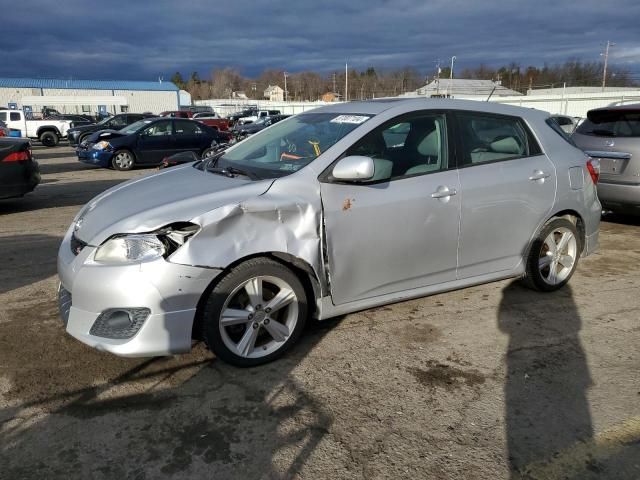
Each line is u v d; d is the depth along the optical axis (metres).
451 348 3.61
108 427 2.72
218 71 128.62
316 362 3.39
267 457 2.52
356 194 3.42
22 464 2.45
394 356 3.49
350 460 2.50
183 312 2.96
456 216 3.81
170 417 2.81
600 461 2.51
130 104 66.25
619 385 3.17
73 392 3.02
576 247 4.65
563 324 4.00
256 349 3.32
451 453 2.56
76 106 48.22
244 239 3.06
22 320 3.94
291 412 2.87
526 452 2.57
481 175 3.94
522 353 3.55
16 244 6.13
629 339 3.77
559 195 4.36
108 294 2.89
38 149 23.52
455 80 57.44
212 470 2.43
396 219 3.55
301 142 3.75
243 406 2.92
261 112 41.81
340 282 3.44
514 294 4.58
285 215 3.19
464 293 4.59
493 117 4.16
